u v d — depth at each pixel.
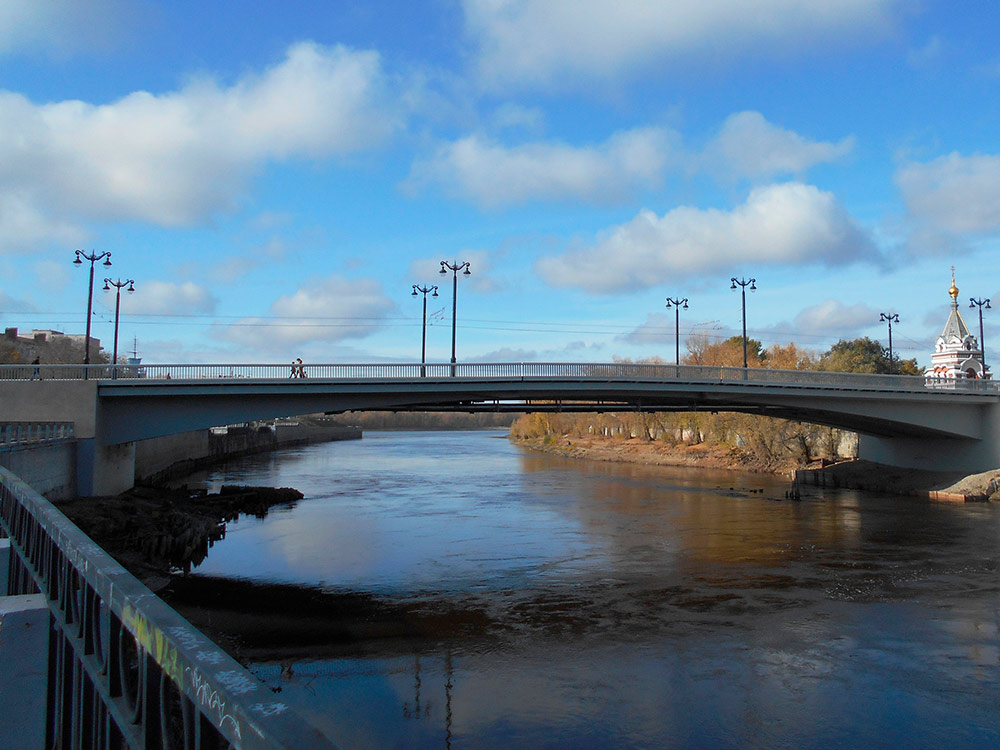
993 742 15.38
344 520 43.47
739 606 25.06
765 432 78.88
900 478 59.34
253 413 40.69
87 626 4.02
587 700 17.44
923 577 29.14
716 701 17.36
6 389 36.56
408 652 20.69
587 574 29.77
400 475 75.00
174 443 75.62
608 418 119.69
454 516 44.97
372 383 41.31
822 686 18.17
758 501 52.31
